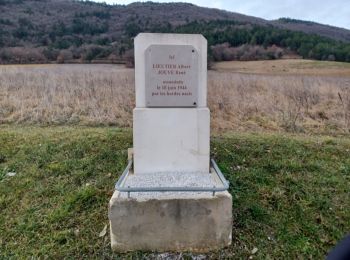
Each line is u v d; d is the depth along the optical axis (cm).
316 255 242
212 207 236
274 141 457
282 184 335
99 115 628
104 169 367
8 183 338
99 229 269
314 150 424
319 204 300
